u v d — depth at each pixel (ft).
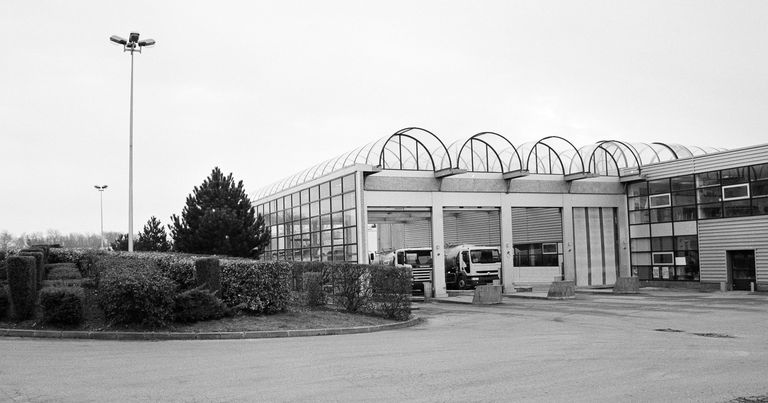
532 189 106.83
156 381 26.78
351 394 24.54
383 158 94.12
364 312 58.54
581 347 38.63
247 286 51.21
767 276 92.43
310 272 60.70
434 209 97.55
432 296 96.89
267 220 127.03
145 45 92.07
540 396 24.23
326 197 99.45
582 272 111.14
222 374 28.50
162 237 126.52
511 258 104.22
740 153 96.58
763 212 93.30
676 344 40.14
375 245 142.20
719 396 24.29
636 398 23.91
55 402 22.91
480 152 103.09
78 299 43.68
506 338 44.52
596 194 113.29
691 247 104.37
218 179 99.04
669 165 107.86
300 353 35.55
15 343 38.40
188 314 46.19
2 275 54.44
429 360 33.01
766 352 36.29
